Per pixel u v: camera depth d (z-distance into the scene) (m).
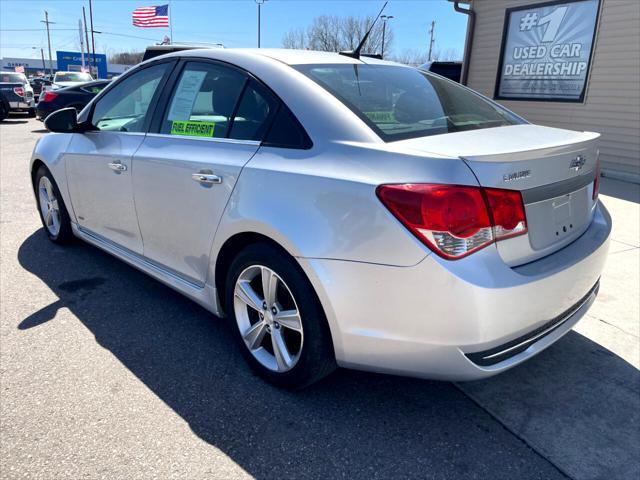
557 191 2.21
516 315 1.98
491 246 1.94
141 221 3.18
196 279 2.89
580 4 8.76
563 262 2.18
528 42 9.83
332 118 2.28
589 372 2.74
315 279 2.14
